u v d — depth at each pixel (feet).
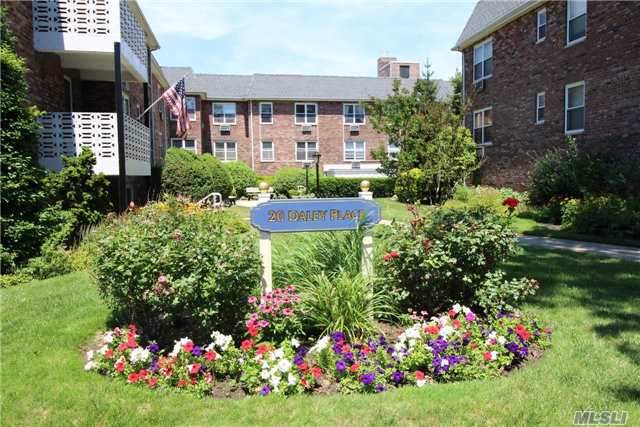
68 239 31.17
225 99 112.16
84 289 21.54
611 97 46.50
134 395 11.47
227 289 13.60
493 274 16.34
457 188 61.87
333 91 118.73
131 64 43.34
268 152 114.83
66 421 10.29
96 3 37.55
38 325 16.31
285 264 17.70
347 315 14.96
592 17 48.52
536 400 10.87
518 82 60.49
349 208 16.57
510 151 62.49
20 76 29.71
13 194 27.73
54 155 37.09
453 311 14.69
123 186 38.01
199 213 26.91
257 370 12.07
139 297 13.82
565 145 52.54
